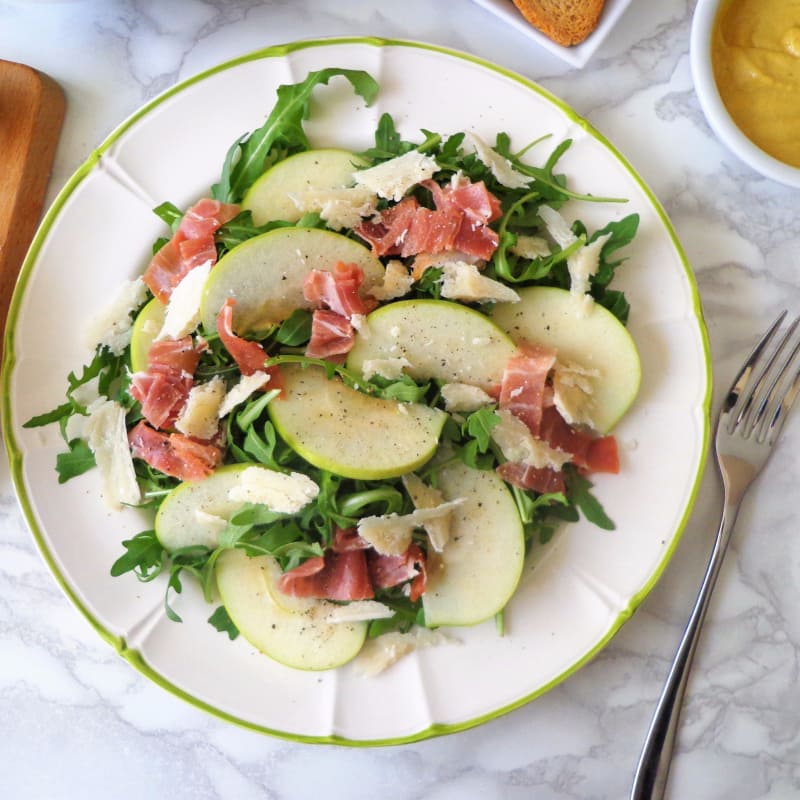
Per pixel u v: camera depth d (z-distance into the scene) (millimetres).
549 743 647
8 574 650
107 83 653
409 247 612
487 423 593
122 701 651
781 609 647
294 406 604
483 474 613
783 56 616
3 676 651
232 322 608
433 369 611
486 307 615
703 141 648
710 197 649
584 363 613
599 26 625
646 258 618
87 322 618
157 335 615
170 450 611
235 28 651
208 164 620
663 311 618
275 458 610
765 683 646
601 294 617
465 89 617
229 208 615
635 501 616
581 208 621
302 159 616
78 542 614
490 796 648
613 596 615
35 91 637
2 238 637
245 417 602
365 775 650
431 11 650
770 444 636
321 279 602
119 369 627
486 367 609
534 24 625
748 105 620
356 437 600
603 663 646
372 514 617
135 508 618
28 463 613
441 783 648
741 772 645
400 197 603
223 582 612
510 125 619
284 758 651
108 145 616
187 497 609
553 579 618
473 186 606
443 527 607
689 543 646
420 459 598
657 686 645
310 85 608
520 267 621
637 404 617
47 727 653
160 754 651
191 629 616
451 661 616
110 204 619
